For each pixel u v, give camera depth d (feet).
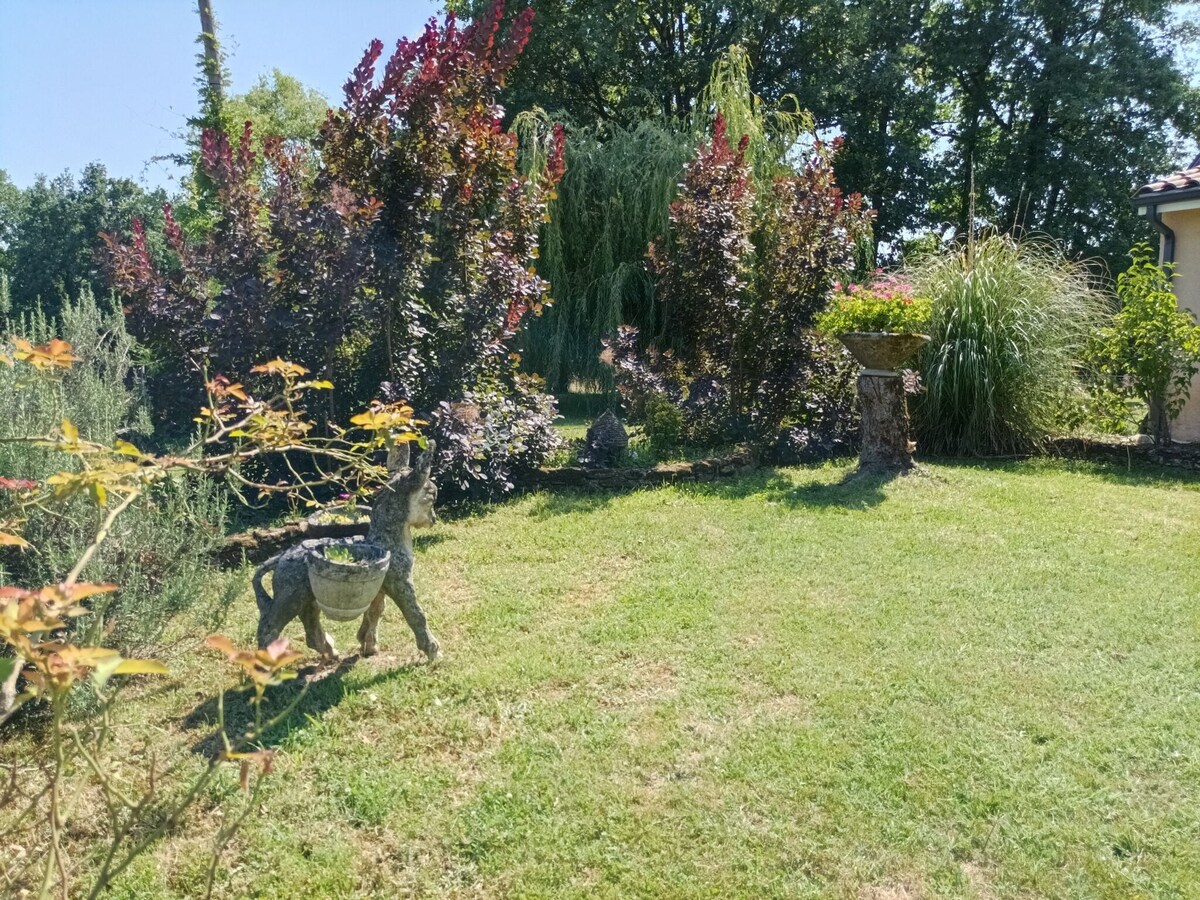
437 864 9.55
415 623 14.12
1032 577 17.99
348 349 25.79
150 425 23.84
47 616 5.24
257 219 25.66
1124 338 30.91
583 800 10.49
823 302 30.96
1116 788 10.67
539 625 15.87
